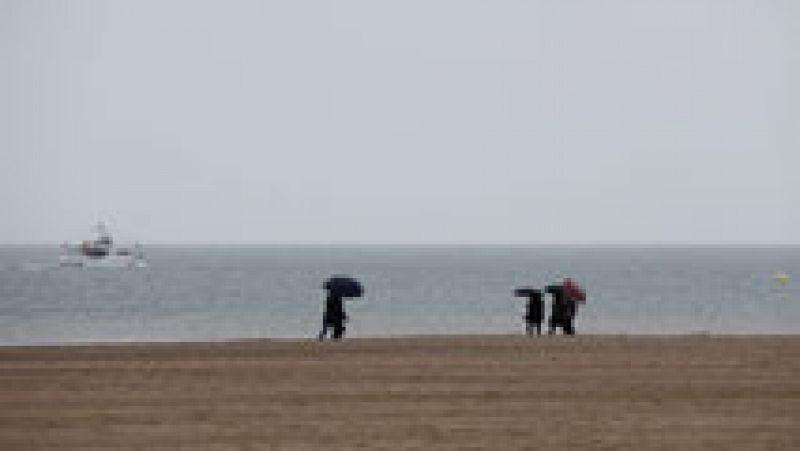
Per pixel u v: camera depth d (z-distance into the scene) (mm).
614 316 155875
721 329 130375
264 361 73438
